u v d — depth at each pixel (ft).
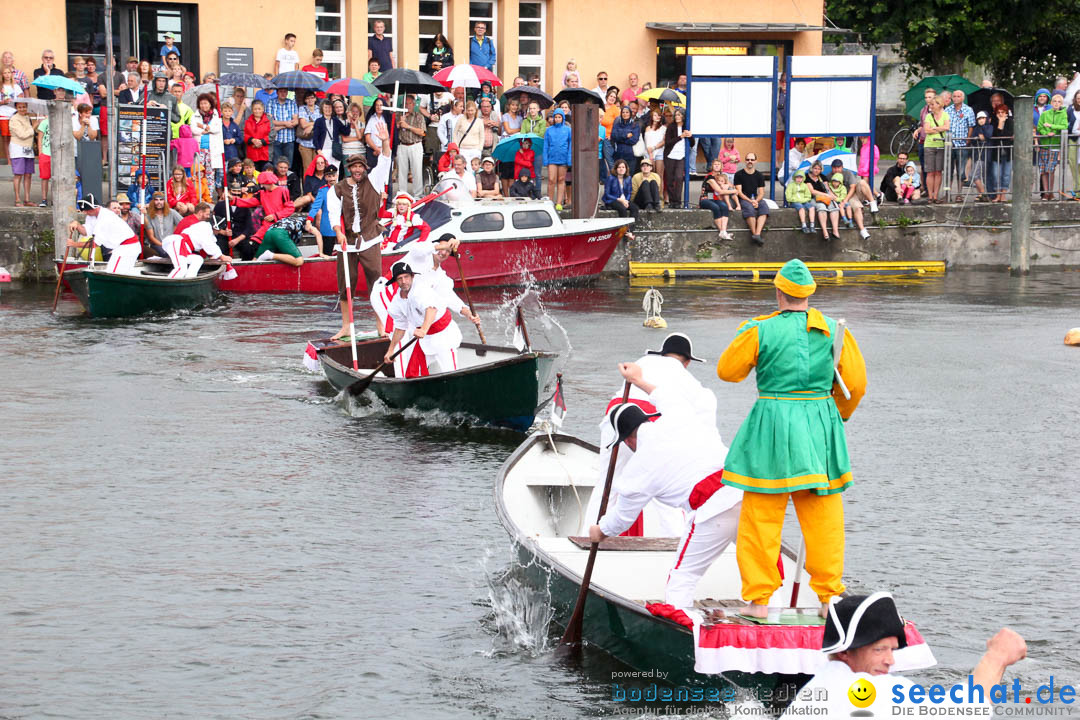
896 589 37.58
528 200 106.73
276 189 103.09
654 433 31.40
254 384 66.80
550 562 33.73
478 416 57.77
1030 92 181.57
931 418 60.18
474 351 66.54
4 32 120.67
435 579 38.32
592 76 139.74
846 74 120.16
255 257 103.71
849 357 29.27
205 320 87.61
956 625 34.86
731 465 29.53
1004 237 125.49
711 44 143.13
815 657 28.60
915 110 130.31
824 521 29.45
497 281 106.52
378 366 64.85
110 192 102.47
